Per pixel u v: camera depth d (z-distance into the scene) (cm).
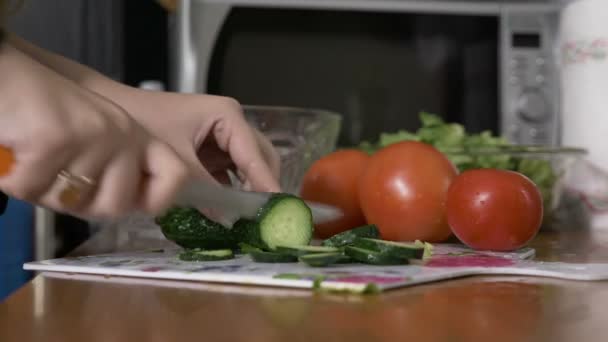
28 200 54
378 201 87
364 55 129
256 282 63
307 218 76
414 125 130
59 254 114
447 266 69
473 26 129
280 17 127
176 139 79
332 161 95
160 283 65
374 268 67
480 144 107
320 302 58
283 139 103
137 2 162
